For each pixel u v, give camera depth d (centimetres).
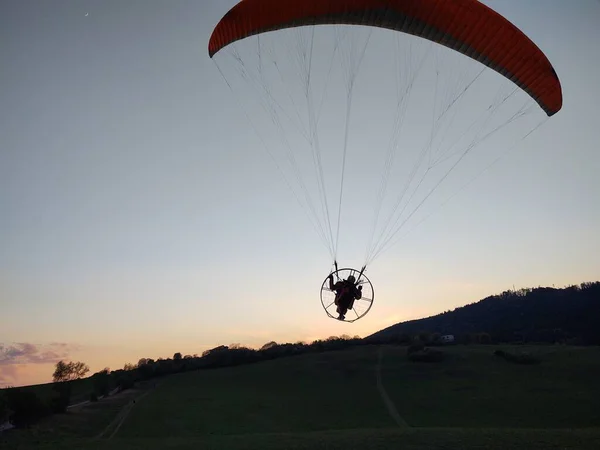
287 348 9112
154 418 4653
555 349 7794
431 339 9394
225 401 5544
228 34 1650
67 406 5197
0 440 3469
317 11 1630
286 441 2697
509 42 1529
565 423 4194
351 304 1652
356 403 5331
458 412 4756
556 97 1598
